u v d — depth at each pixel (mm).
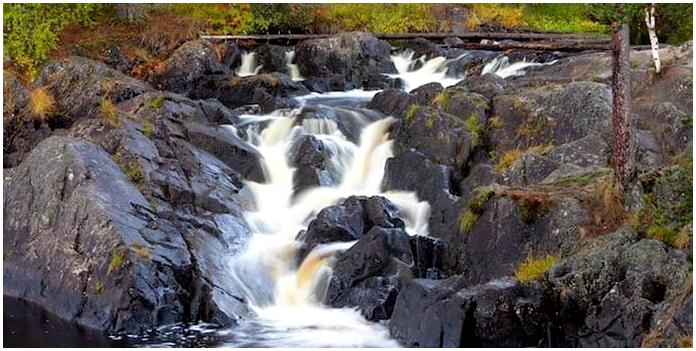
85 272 13883
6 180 15734
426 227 15898
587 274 11703
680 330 10422
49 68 21406
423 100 19172
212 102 19875
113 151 16797
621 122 13266
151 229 14578
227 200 16531
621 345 11109
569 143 16062
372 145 18719
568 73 20047
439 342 11812
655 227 12352
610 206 13148
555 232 13320
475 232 14375
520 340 11609
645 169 13719
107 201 14688
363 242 14234
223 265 14672
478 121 17781
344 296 13945
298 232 15930
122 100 20375
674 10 21516
